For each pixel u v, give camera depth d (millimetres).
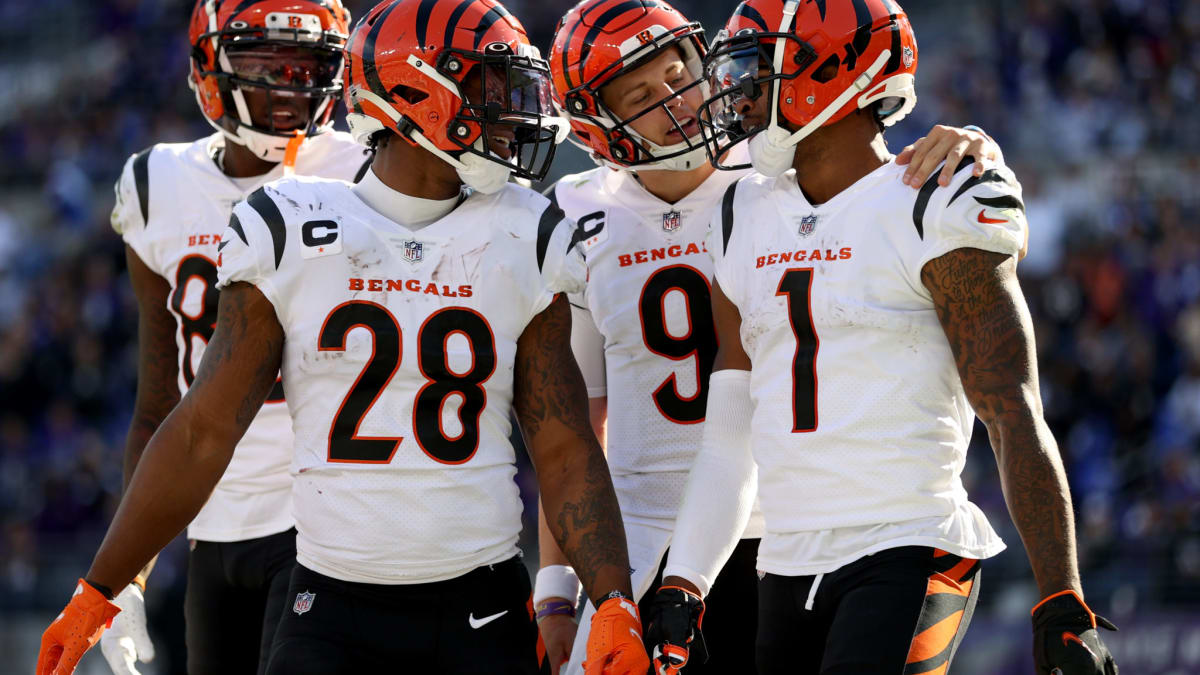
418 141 6211
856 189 6371
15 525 23516
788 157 6520
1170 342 20734
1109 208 23203
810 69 6293
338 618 6113
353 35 6441
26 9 35844
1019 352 5883
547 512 6379
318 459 6152
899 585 5938
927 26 28281
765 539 6539
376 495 6074
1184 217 22766
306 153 8562
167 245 8398
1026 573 16656
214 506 8180
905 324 6137
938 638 5910
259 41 7910
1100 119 25625
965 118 25922
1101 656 5395
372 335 6102
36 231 30172
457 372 6160
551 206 6523
